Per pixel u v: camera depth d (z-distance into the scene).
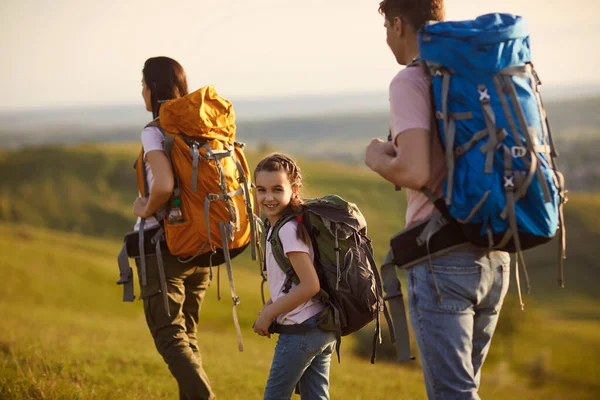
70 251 67.75
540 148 2.78
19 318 16.80
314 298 3.60
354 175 118.25
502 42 2.80
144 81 4.59
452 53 2.78
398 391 8.51
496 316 3.15
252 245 4.37
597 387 40.16
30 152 129.75
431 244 2.95
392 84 2.99
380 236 91.69
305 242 3.48
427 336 2.96
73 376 6.39
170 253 4.34
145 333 15.03
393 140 3.02
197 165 4.10
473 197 2.70
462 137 2.76
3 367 6.28
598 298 76.56
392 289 3.13
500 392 15.21
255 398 6.57
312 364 3.90
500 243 2.77
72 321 18.30
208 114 4.25
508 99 2.76
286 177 3.59
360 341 26.72
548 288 79.31
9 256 55.28
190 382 4.16
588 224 98.75
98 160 126.19
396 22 3.23
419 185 2.84
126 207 111.81
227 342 15.47
